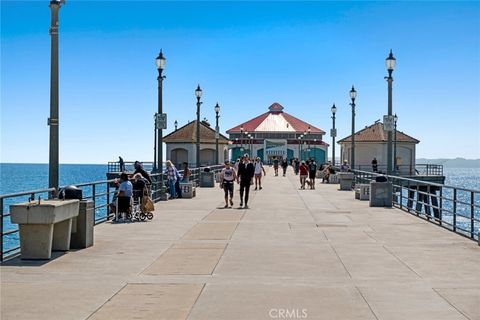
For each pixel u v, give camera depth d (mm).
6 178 120750
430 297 8539
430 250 12781
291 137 109875
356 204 25047
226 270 10461
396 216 20062
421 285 9312
